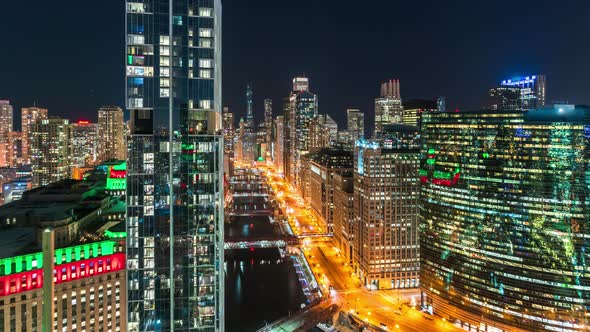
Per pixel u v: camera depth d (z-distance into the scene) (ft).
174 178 531.09
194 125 541.75
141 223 527.40
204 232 536.83
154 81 532.73
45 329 237.86
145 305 526.16
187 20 542.16
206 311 536.83
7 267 613.93
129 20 529.45
